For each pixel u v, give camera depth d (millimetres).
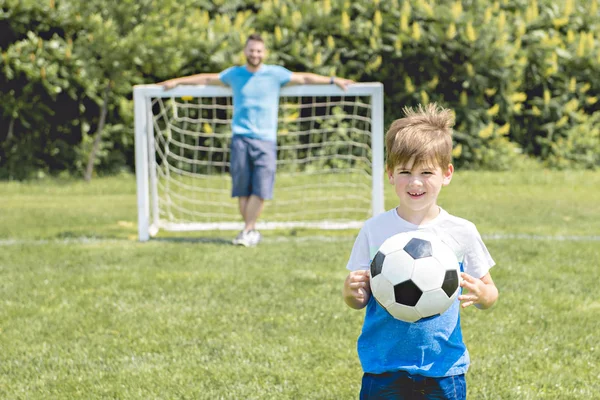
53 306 4906
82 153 12188
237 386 3598
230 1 13133
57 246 6855
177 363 3896
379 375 2650
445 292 2605
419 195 2672
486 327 4414
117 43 11367
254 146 6918
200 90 7309
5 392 3559
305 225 7973
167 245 6977
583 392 3518
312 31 12430
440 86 12859
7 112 11523
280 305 4855
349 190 10766
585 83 13195
